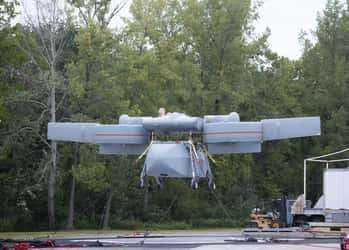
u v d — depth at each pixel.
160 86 91.50
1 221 83.56
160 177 28.03
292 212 68.69
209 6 102.88
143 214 96.19
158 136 28.52
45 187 84.25
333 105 113.38
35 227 86.75
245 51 103.75
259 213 89.25
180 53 102.12
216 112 99.81
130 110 81.50
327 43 117.88
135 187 91.00
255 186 108.94
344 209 61.53
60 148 85.00
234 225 98.00
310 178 111.44
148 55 86.31
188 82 98.06
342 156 106.62
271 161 109.88
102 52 81.31
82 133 27.95
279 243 44.56
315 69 118.25
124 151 28.39
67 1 82.88
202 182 97.31
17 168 85.06
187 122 27.09
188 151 27.47
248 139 26.53
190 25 101.75
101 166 78.31
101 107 81.56
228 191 103.12
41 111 84.06
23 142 81.88
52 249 40.12
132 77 83.88
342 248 40.00
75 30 87.38
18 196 84.94
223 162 96.44
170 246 41.56
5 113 70.12
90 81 80.44
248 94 102.31
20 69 79.81
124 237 49.41
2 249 40.00
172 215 99.81
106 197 93.62
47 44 85.00
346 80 115.81
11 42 73.69
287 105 110.00
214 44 103.00
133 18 94.62
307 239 46.75
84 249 39.91
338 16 117.94
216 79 101.44
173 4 102.00
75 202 93.06
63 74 88.50
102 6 83.69
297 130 26.12
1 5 71.81
